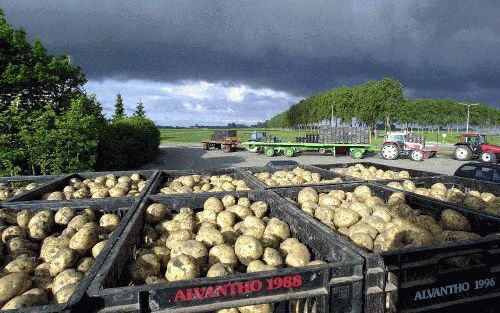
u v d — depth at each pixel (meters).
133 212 3.49
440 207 3.95
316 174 6.91
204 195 4.49
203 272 2.96
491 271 2.70
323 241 2.90
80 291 1.85
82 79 13.99
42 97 12.59
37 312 1.66
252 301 2.02
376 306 2.28
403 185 5.59
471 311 2.69
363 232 3.56
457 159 24.75
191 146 38.66
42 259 3.15
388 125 51.88
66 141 11.23
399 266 2.38
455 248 2.56
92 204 4.05
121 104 51.91
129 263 2.88
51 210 3.98
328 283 2.15
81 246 3.17
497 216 3.35
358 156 26.14
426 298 2.52
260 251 3.10
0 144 10.41
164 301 1.92
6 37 11.41
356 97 55.56
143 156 21.67
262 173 7.11
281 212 4.01
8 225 3.76
